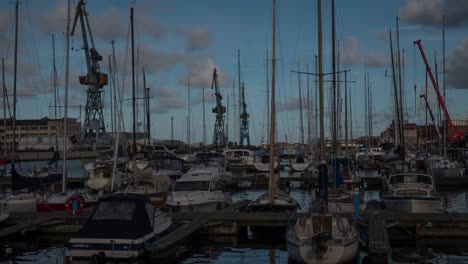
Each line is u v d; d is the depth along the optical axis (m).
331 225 16.17
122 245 16.30
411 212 23.00
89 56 76.06
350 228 16.75
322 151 21.59
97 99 79.25
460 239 20.73
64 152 26.97
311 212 17.70
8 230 20.41
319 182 18.72
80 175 55.22
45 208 25.11
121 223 16.91
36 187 29.62
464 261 17.25
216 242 21.06
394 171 31.80
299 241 15.44
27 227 20.91
